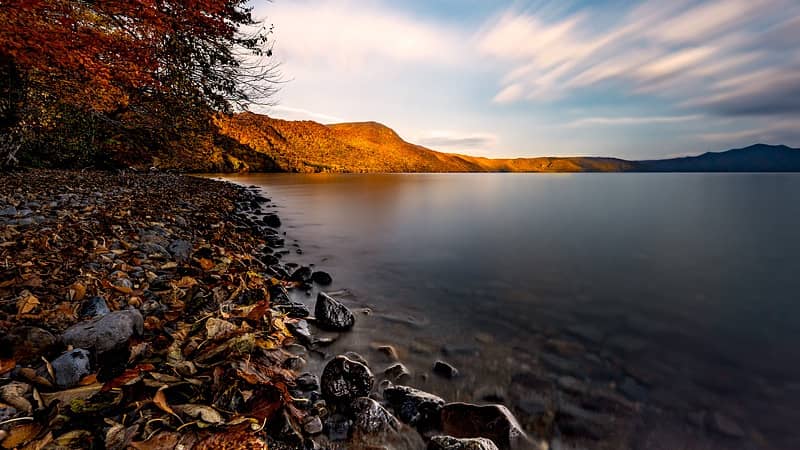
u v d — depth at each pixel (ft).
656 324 18.80
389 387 11.27
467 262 31.24
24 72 39.99
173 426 7.42
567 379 13.20
